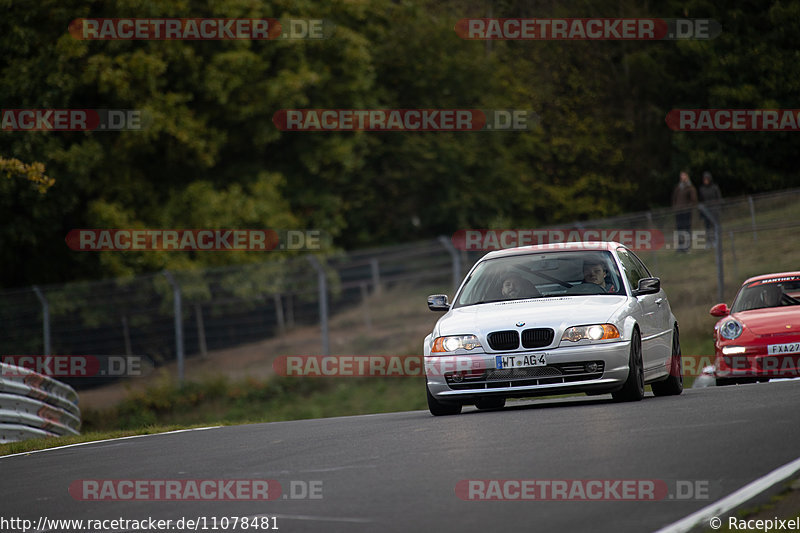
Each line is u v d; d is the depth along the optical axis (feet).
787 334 166.71
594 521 61.31
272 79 413.39
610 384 121.60
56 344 326.44
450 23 515.09
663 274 336.90
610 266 136.15
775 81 564.30
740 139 571.28
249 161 444.14
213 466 95.20
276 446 107.65
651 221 339.57
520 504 66.59
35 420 172.55
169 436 137.80
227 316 338.34
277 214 404.98
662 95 602.44
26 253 404.77
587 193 585.63
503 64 580.30
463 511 65.67
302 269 336.49
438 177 499.51
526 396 124.98
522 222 535.19
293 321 337.93
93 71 359.46
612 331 122.01
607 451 82.43
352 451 96.37
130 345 332.60
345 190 485.15
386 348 315.17
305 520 66.64
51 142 359.05
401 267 334.65
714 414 100.32
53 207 367.45
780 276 185.68
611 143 597.52
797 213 353.10
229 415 286.25
